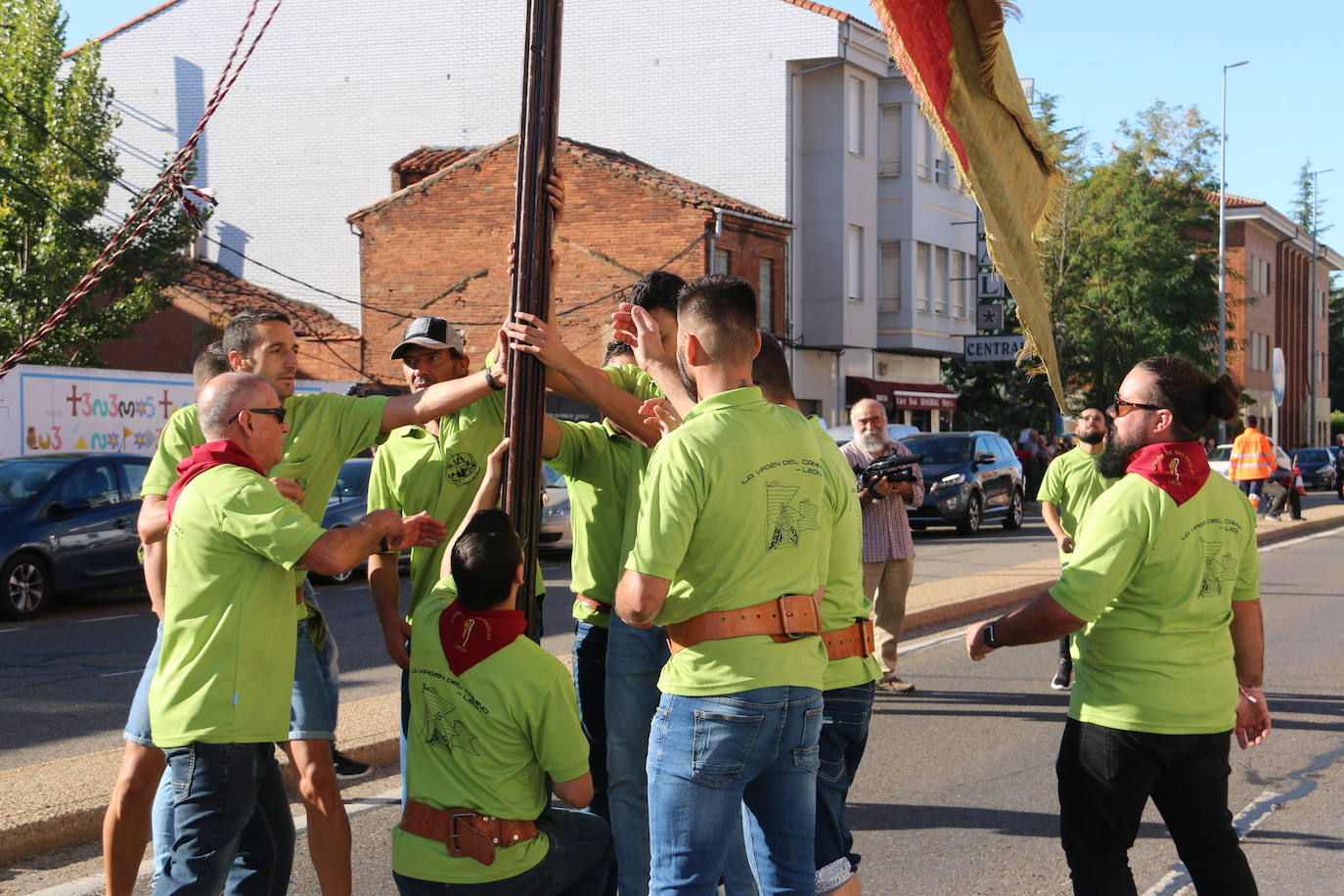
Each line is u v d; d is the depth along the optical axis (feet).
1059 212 13.91
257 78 129.18
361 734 23.63
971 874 17.84
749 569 10.80
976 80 12.67
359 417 14.96
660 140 117.50
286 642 13.00
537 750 11.53
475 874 11.43
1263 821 20.56
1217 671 12.23
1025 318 12.99
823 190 115.14
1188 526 12.05
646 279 13.83
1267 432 217.56
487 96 124.77
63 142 77.20
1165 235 128.67
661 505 10.66
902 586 29.04
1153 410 12.36
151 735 14.02
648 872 14.29
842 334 114.73
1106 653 12.35
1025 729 26.53
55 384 65.67
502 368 13.99
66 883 16.81
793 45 113.80
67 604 48.52
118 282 82.33
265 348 14.99
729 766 10.69
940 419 134.41
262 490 12.67
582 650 15.42
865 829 19.86
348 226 126.00
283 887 13.76
